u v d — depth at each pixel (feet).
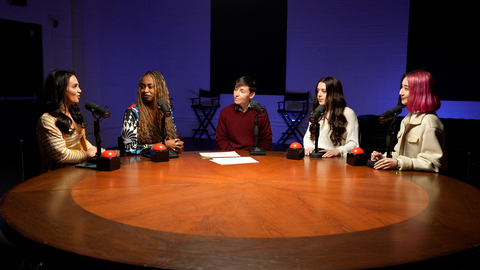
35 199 4.60
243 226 3.75
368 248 3.24
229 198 4.74
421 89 6.57
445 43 21.08
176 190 5.10
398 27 21.97
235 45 25.22
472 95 20.88
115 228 3.65
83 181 5.57
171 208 4.30
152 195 4.84
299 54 24.03
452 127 18.61
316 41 23.62
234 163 7.11
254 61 24.97
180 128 27.25
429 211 4.26
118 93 22.72
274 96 24.86
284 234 3.55
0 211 4.11
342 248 3.24
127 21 23.00
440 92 21.43
